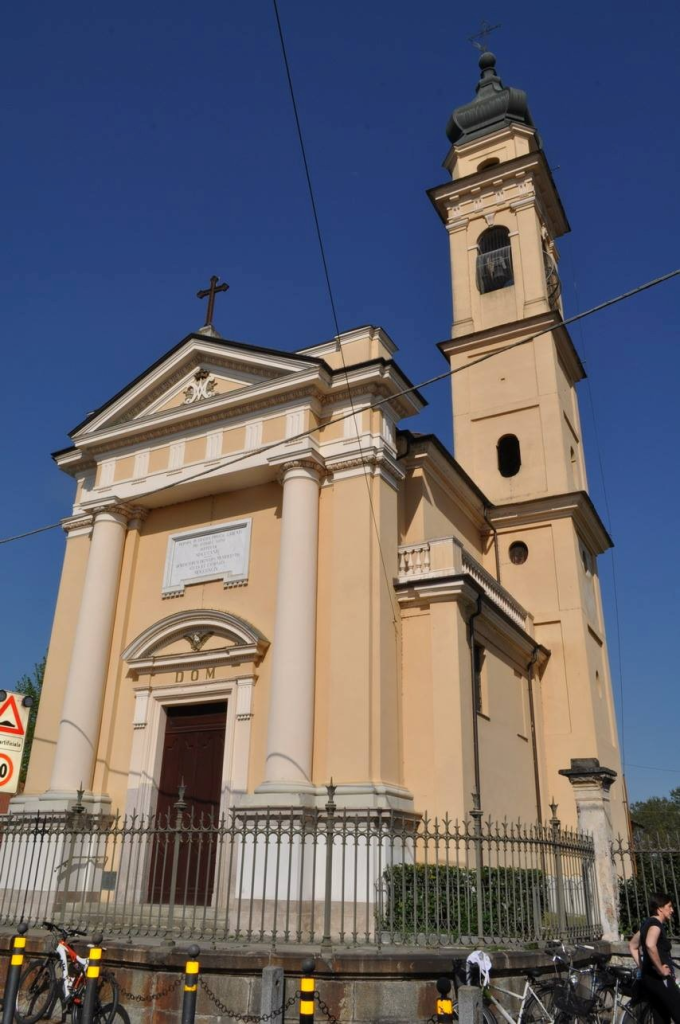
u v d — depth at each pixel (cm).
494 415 2580
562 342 2717
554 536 2319
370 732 1447
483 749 1633
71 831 1295
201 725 1683
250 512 1794
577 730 2125
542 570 2305
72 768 1672
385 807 1375
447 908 1089
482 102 3161
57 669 1888
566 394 2709
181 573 1828
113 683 1780
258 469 1717
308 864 1351
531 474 2462
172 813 1638
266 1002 875
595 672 2344
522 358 2602
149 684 1741
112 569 1850
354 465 1656
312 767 1476
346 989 905
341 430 1698
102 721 1752
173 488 1830
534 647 2106
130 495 1883
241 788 1546
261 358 1786
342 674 1506
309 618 1555
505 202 2852
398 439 1808
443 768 1487
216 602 1748
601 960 1062
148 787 1659
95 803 1658
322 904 1330
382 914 1132
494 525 2395
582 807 1393
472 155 3067
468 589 1608
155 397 1966
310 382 1692
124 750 1723
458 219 2917
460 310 2781
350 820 1365
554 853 1204
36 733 1844
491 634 1823
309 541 1609
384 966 912
